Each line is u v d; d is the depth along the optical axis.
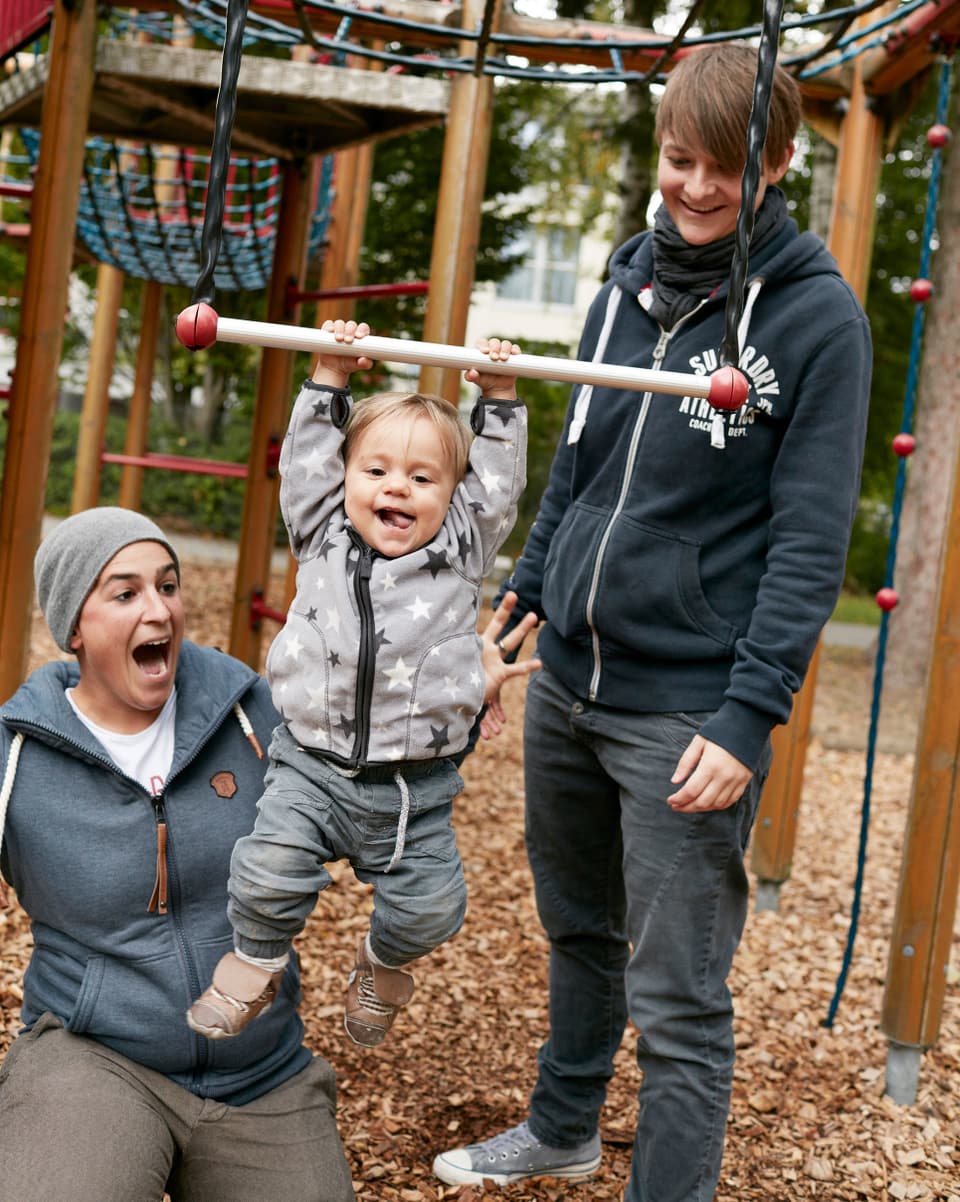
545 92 13.22
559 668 1.99
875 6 2.43
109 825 1.68
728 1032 1.86
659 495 1.83
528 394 14.55
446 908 1.61
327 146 4.52
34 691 1.71
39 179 3.46
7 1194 1.50
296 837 1.56
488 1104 2.61
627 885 1.89
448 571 1.62
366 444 1.61
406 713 1.58
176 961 1.68
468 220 3.39
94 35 3.48
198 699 1.76
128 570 1.65
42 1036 1.69
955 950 3.80
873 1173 2.48
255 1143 1.68
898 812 5.43
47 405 3.51
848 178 3.74
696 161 1.74
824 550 1.72
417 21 3.29
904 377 13.89
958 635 2.74
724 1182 2.40
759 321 1.78
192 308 1.34
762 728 1.69
